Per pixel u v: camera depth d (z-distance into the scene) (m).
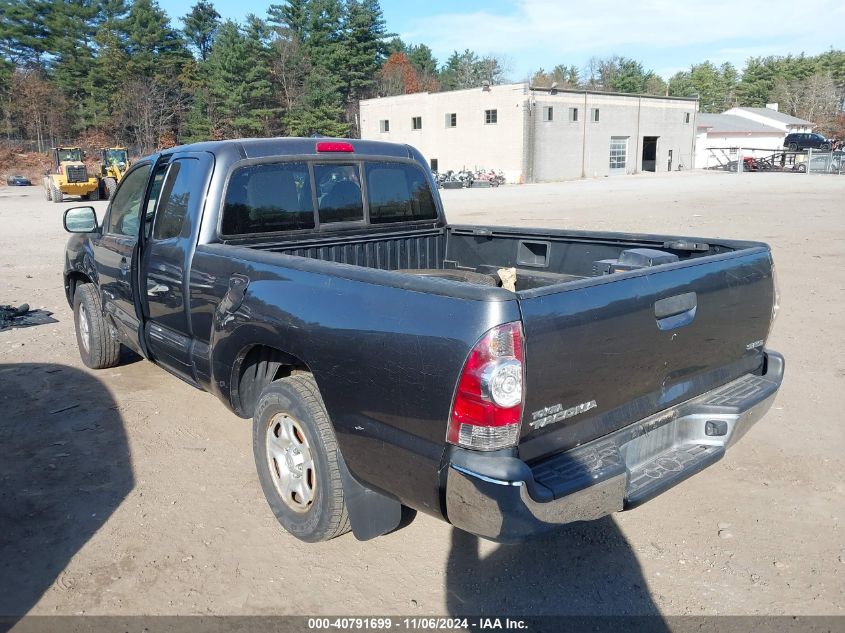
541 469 2.76
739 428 3.40
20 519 3.92
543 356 2.63
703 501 4.04
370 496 3.31
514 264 5.18
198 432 5.08
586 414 2.89
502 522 2.56
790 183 39.12
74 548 3.64
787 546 3.59
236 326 3.70
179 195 4.46
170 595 3.28
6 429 5.11
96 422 5.24
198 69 75.31
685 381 3.34
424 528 3.85
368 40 77.00
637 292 2.95
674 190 34.66
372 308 2.94
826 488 4.14
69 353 7.02
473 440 2.60
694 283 3.21
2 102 70.12
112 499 4.13
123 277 5.17
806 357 6.51
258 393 4.10
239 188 4.34
